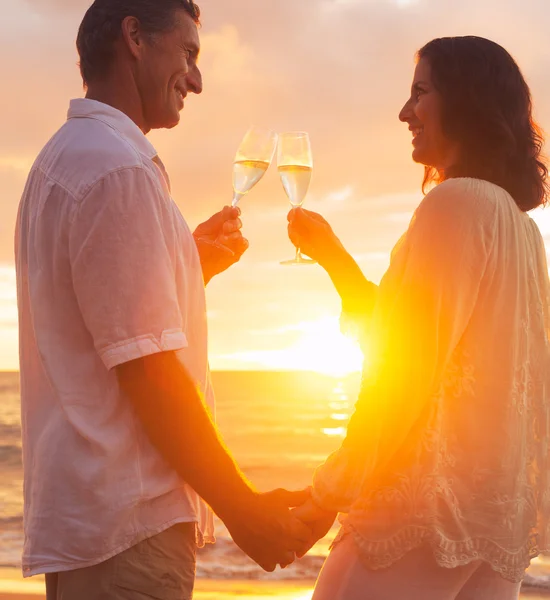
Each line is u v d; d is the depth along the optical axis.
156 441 1.87
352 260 2.67
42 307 1.93
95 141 1.92
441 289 1.93
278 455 29.48
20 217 2.09
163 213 1.94
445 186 2.01
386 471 1.96
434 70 2.20
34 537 1.88
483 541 1.92
